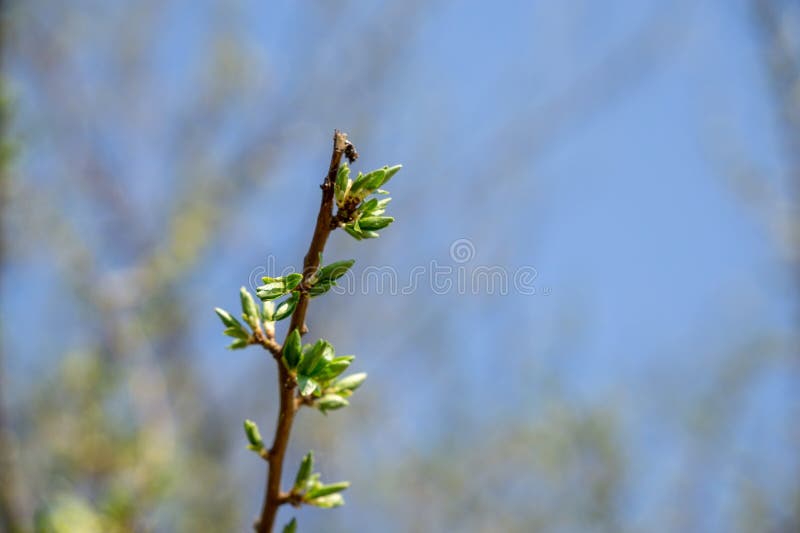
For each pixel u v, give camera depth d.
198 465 6.46
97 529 3.96
